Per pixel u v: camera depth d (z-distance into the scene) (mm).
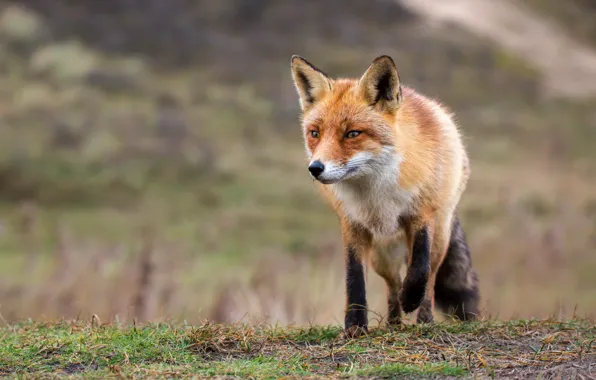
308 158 9562
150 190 36312
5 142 38406
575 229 26422
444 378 7414
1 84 45406
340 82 9617
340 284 17219
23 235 28312
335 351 8383
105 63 50281
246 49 56312
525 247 22562
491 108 50562
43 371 7812
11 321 11266
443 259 10570
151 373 7586
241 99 49062
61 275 18891
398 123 9320
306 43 57625
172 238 28359
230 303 15992
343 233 9656
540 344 8578
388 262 10164
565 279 20922
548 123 49219
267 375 7496
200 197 35688
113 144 39594
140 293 16500
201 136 42562
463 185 10883
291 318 14828
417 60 55969
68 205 33969
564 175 39438
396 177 9195
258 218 32438
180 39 55344
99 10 58031
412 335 8906
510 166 41531
